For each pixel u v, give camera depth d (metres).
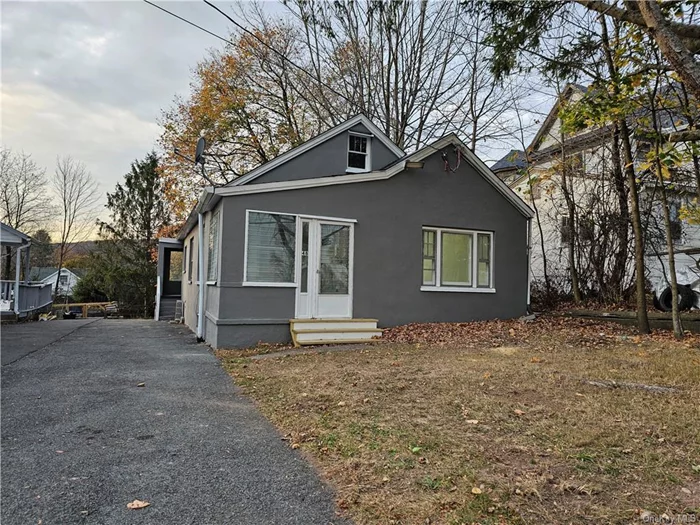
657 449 3.14
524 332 8.95
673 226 11.16
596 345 7.64
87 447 3.39
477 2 8.88
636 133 8.61
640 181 9.96
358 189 9.25
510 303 10.84
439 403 4.27
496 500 2.49
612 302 11.21
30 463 3.09
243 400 4.73
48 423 3.93
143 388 5.19
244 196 8.16
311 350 7.63
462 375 5.37
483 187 10.64
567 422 3.69
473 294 10.44
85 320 15.71
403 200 9.73
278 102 20.12
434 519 2.33
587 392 4.58
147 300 26.19
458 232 10.48
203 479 2.86
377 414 4.00
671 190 9.67
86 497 2.61
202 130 20.03
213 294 8.70
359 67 17.59
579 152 12.28
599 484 2.65
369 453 3.19
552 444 3.25
